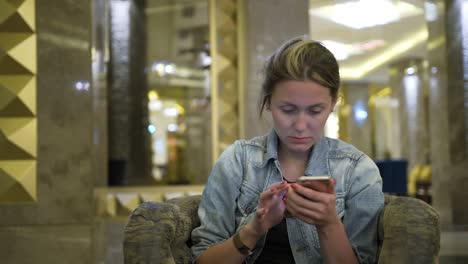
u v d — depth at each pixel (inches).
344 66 633.6
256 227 54.5
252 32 209.8
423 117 611.8
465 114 211.9
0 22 153.3
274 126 58.0
